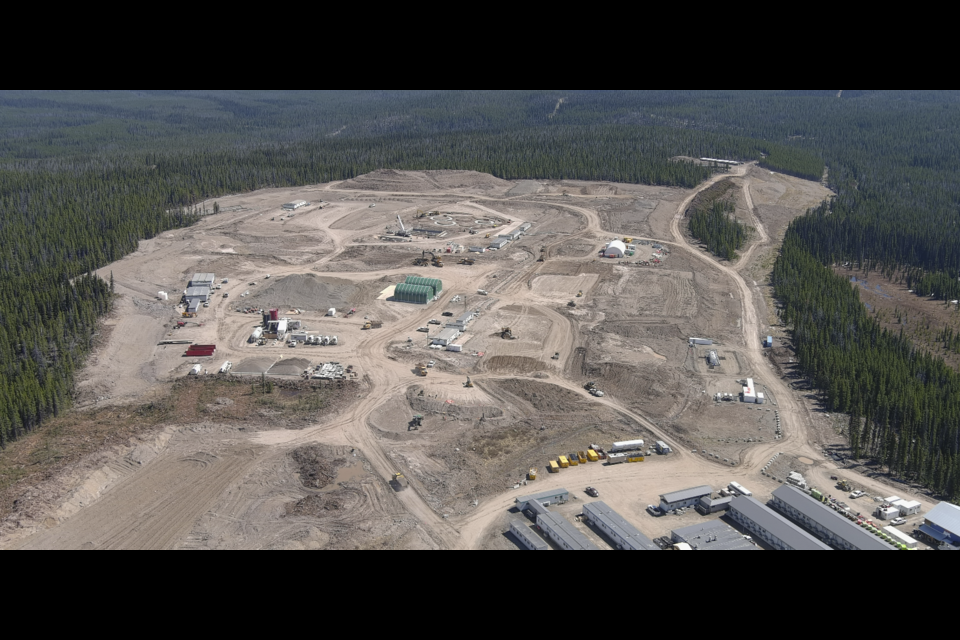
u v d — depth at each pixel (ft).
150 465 399.03
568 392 488.44
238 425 439.63
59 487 366.63
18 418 420.36
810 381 506.89
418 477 389.60
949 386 456.86
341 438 428.15
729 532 335.06
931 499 370.32
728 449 420.77
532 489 380.17
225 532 341.82
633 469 400.06
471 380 504.02
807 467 401.29
